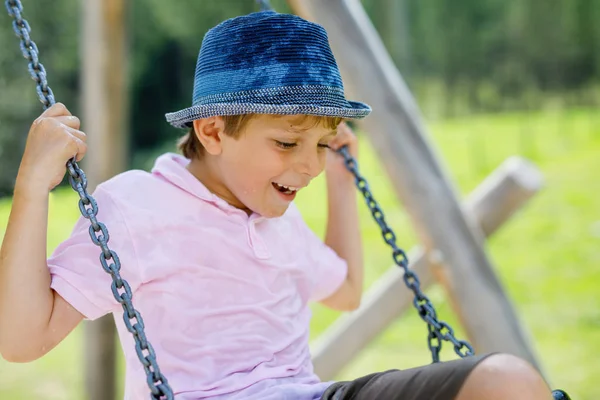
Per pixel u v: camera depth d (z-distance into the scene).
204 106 2.15
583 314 8.06
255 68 2.16
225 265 2.27
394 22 15.33
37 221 2.04
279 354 2.28
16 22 2.18
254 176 2.23
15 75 15.34
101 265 2.10
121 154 5.64
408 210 4.18
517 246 10.52
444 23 22.42
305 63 2.16
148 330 2.19
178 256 2.23
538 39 22.09
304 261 2.49
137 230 2.19
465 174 14.84
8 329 2.02
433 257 4.17
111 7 5.43
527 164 4.91
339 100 2.19
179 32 19.83
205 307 2.22
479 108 22.05
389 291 4.80
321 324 8.43
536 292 8.82
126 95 5.64
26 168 2.05
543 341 7.50
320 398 2.10
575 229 10.98
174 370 2.17
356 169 2.74
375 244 10.69
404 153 4.14
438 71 22.48
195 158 2.40
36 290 2.03
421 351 7.61
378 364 7.28
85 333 5.73
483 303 4.12
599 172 14.03
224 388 2.15
